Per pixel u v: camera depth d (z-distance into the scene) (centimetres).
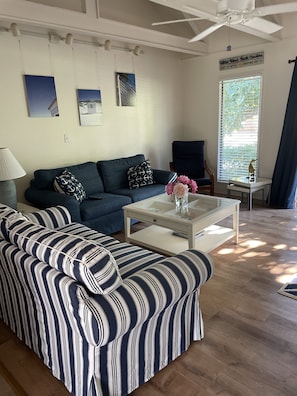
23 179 382
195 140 571
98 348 138
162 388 162
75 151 429
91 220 346
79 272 127
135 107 494
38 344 178
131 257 206
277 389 158
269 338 194
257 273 273
